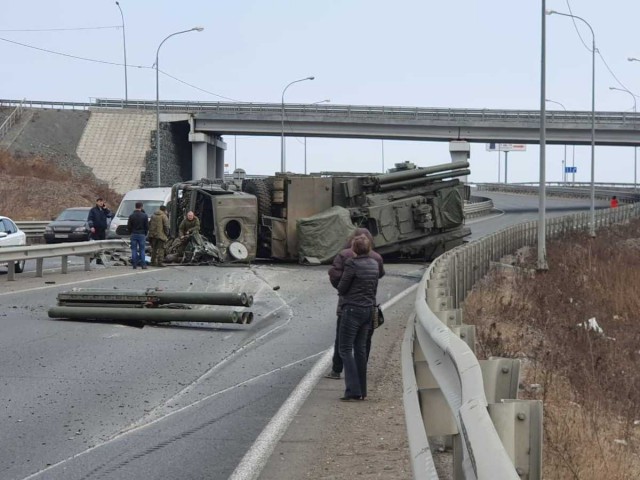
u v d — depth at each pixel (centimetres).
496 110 7225
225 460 794
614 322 2380
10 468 764
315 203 3127
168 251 2961
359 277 1071
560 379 1298
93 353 1327
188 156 8169
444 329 662
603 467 813
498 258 3475
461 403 477
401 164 3303
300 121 7244
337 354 1180
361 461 793
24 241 2866
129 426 916
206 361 1287
